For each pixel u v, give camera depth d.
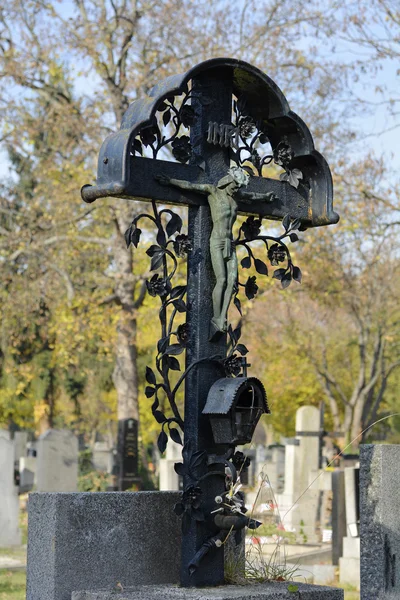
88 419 51.84
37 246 27.36
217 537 5.95
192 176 6.23
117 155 5.85
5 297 28.45
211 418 5.95
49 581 5.77
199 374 6.04
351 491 14.75
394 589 6.53
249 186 6.57
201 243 6.22
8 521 17.00
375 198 27.14
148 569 6.12
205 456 6.00
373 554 6.49
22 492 33.22
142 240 27.41
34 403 45.78
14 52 26.72
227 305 6.11
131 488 25.92
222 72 6.41
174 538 6.27
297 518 17.17
